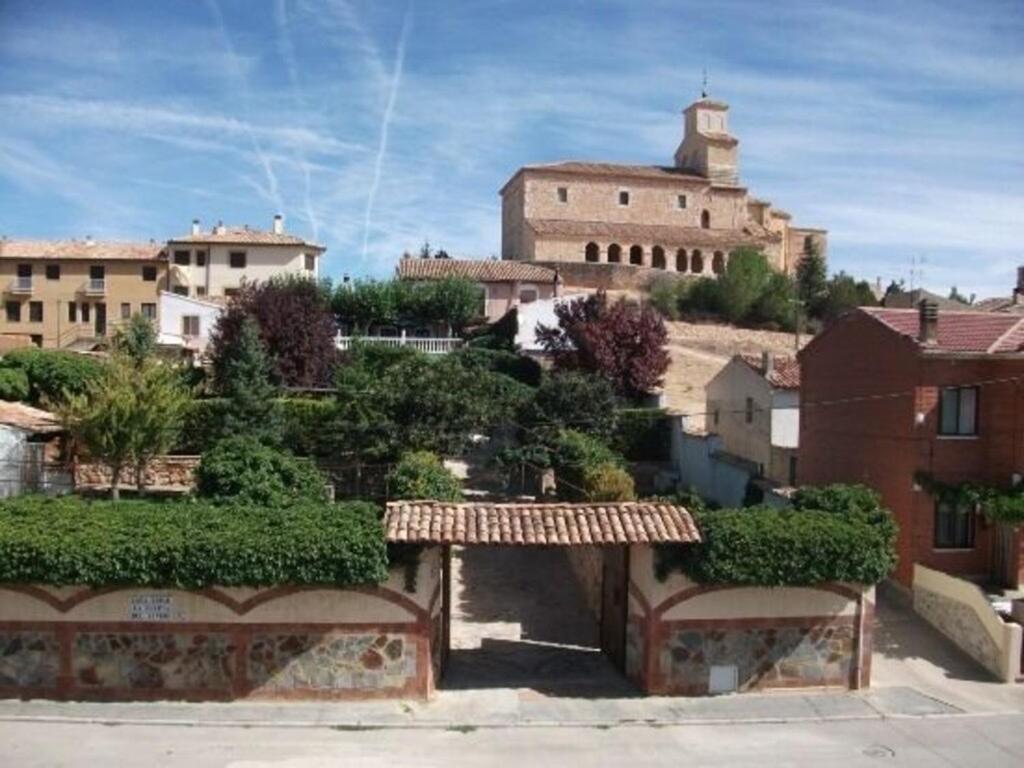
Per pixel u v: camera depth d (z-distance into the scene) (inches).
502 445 1594.5
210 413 1469.0
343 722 768.3
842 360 1288.1
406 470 1186.6
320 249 3058.6
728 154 3464.6
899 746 748.6
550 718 788.0
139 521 809.5
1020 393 1095.0
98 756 688.4
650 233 3203.7
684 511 865.5
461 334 2443.4
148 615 800.3
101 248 2987.2
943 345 1119.0
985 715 821.2
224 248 2962.6
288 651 807.7
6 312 2940.5
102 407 1168.2
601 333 1823.3
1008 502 1040.8
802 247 3782.0
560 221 3213.6
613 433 1644.9
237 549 771.4
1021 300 2012.8
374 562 783.7
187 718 766.5
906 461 1114.1
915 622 1047.0
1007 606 979.9
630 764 701.9
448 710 800.3
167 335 2337.6
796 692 855.7
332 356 1835.6
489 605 1090.1
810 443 1387.8
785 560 822.5
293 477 1127.6
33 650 798.5
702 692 845.8
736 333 2610.7
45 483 1282.0
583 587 1128.8
